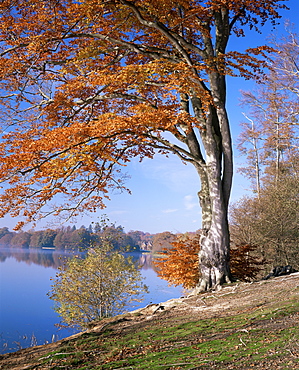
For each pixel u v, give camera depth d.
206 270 10.65
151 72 9.80
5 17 10.01
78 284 15.15
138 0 9.99
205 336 5.60
